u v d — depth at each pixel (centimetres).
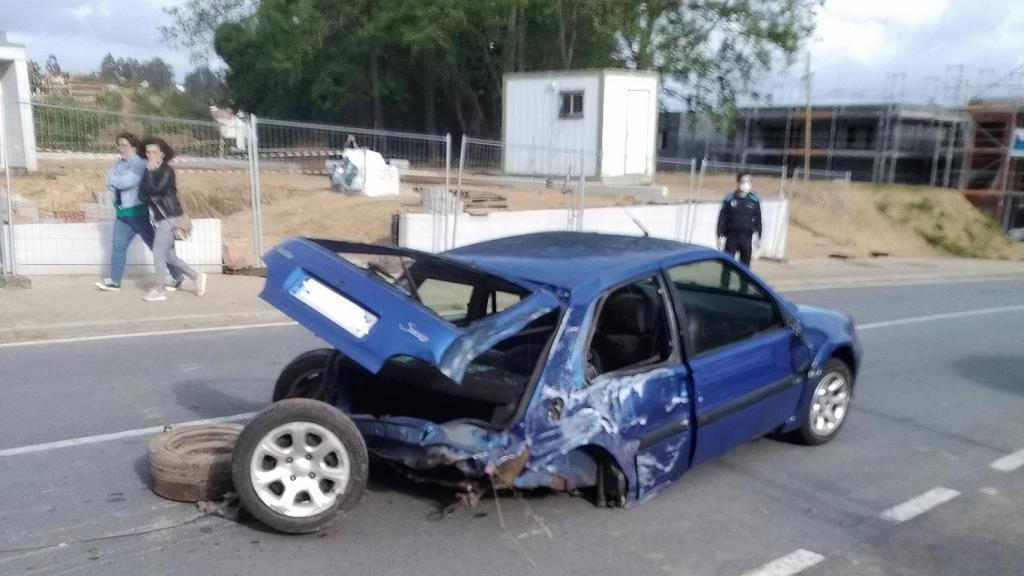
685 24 3812
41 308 981
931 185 3734
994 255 2928
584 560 450
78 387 723
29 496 500
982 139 3784
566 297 474
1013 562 472
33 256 1155
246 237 1581
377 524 478
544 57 3891
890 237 2856
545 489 529
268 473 452
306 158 1938
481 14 3603
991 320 1352
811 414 643
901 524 518
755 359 564
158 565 425
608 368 515
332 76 3881
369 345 432
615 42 3769
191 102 3494
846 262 2158
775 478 585
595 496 516
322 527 457
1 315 940
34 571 415
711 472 591
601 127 2384
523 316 450
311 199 1902
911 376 923
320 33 3828
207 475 490
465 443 440
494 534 473
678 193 2305
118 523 468
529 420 449
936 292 1738
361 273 464
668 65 3788
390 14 3606
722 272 570
